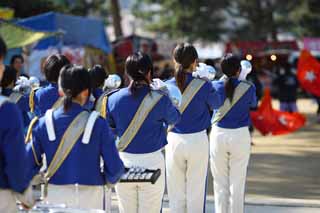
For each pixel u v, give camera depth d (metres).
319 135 39.97
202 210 15.63
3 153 9.18
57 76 14.81
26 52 35.69
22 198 9.36
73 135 10.62
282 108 46.31
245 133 15.98
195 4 77.94
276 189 23.42
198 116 15.05
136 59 12.80
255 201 19.89
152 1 81.75
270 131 33.00
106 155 10.67
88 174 10.69
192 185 15.45
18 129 9.16
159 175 12.62
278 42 64.31
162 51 55.62
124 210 13.02
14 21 36.66
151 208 12.98
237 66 15.80
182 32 80.38
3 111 9.09
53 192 10.80
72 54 37.53
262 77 62.44
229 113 15.83
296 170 27.64
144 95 12.84
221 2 78.31
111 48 45.28
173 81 15.19
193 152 15.09
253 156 31.59
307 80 39.56
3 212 9.45
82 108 10.81
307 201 20.08
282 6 78.19
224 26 81.19
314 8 77.38
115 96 13.00
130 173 12.32
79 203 10.74
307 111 56.06
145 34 97.25
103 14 81.44
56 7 52.75
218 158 16.19
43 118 10.81
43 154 10.87
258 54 63.22
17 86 16.95
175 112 13.12
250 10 78.50
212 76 15.21
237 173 16.16
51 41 37.09
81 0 69.50
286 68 47.03
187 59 14.90
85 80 10.73
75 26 39.41
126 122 12.85
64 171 10.71
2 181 9.35
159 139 13.03
